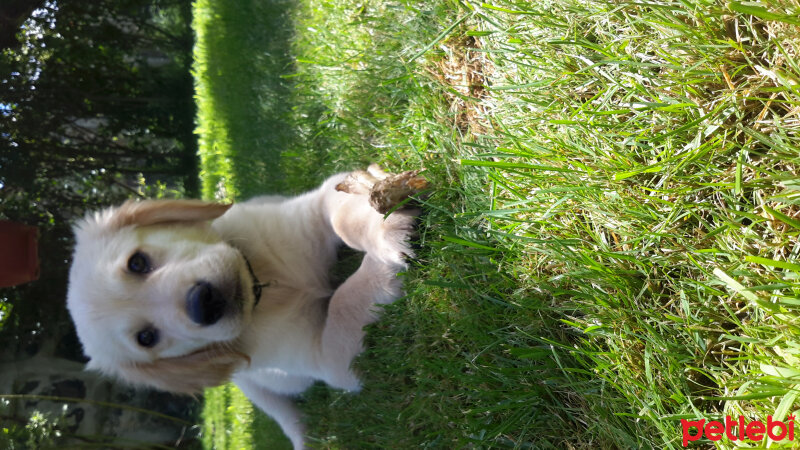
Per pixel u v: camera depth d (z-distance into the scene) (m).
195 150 1.67
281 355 0.44
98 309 0.41
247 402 0.81
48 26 1.54
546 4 0.28
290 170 0.63
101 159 1.59
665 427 0.21
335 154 0.51
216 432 0.93
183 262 0.40
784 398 0.17
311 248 0.44
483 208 0.30
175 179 1.71
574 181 0.25
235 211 0.46
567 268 0.26
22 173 1.43
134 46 1.68
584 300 0.24
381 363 0.38
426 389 0.34
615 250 0.24
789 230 0.19
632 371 0.22
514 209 0.27
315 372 0.44
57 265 1.39
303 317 0.44
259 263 0.43
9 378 1.25
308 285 0.44
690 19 0.22
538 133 0.28
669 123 0.22
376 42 0.46
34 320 1.33
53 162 1.49
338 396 0.47
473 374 0.30
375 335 0.38
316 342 0.44
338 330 0.40
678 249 0.22
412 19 0.40
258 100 0.80
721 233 0.20
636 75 0.23
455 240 0.28
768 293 0.18
